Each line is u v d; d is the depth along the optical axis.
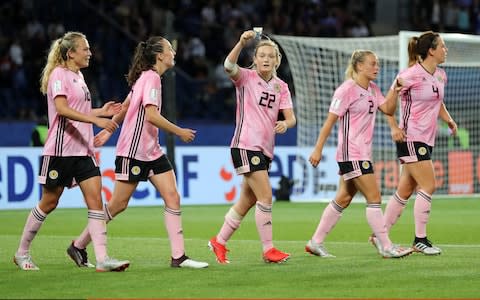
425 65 22.88
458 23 65.94
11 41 53.91
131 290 16.64
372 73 21.77
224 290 16.61
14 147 41.94
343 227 30.94
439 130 47.91
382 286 17.02
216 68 58.56
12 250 23.78
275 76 21.03
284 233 29.36
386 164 46.44
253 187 20.69
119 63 56.72
